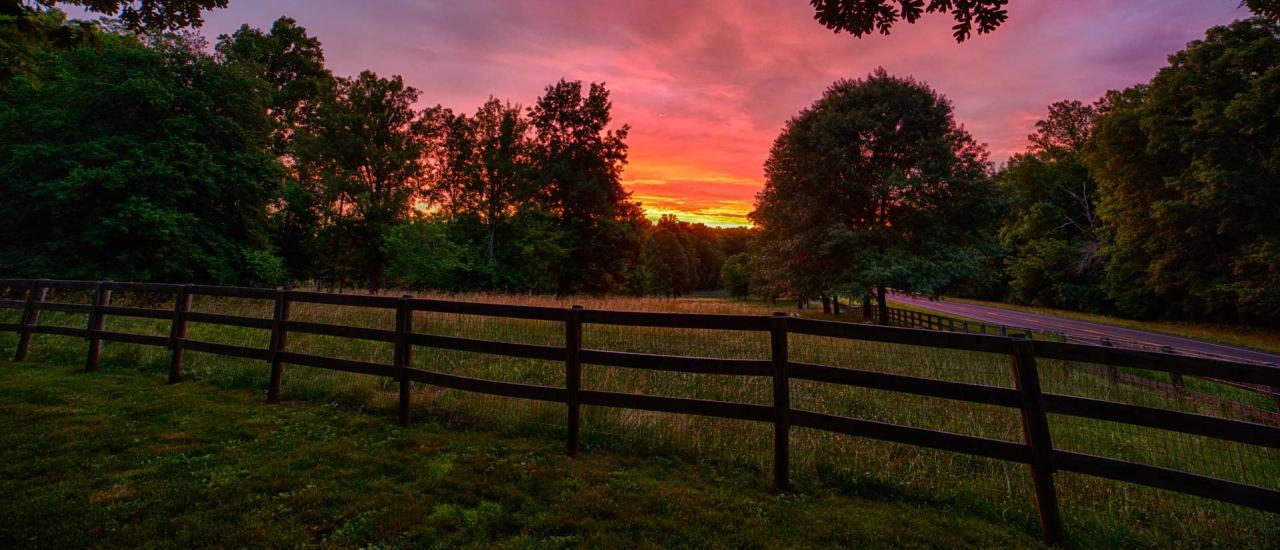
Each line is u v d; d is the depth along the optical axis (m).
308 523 2.92
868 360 8.38
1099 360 2.92
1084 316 30.12
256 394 5.74
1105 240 29.34
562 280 36.50
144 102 15.90
